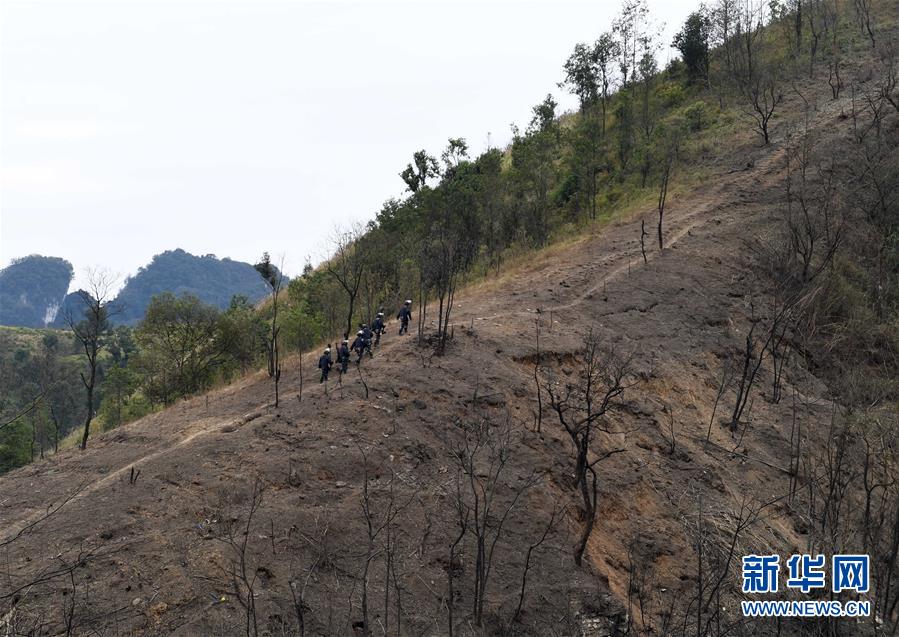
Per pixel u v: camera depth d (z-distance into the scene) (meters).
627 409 18.52
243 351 29.12
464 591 11.79
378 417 15.65
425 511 13.14
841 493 14.00
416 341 20.25
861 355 23.81
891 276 27.56
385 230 35.09
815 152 34.34
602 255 30.05
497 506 13.58
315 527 12.28
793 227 26.48
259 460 13.97
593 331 22.41
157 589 10.70
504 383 17.70
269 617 10.44
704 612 12.55
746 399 19.91
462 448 14.90
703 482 16.88
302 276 35.69
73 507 12.76
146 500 12.80
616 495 15.31
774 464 18.23
